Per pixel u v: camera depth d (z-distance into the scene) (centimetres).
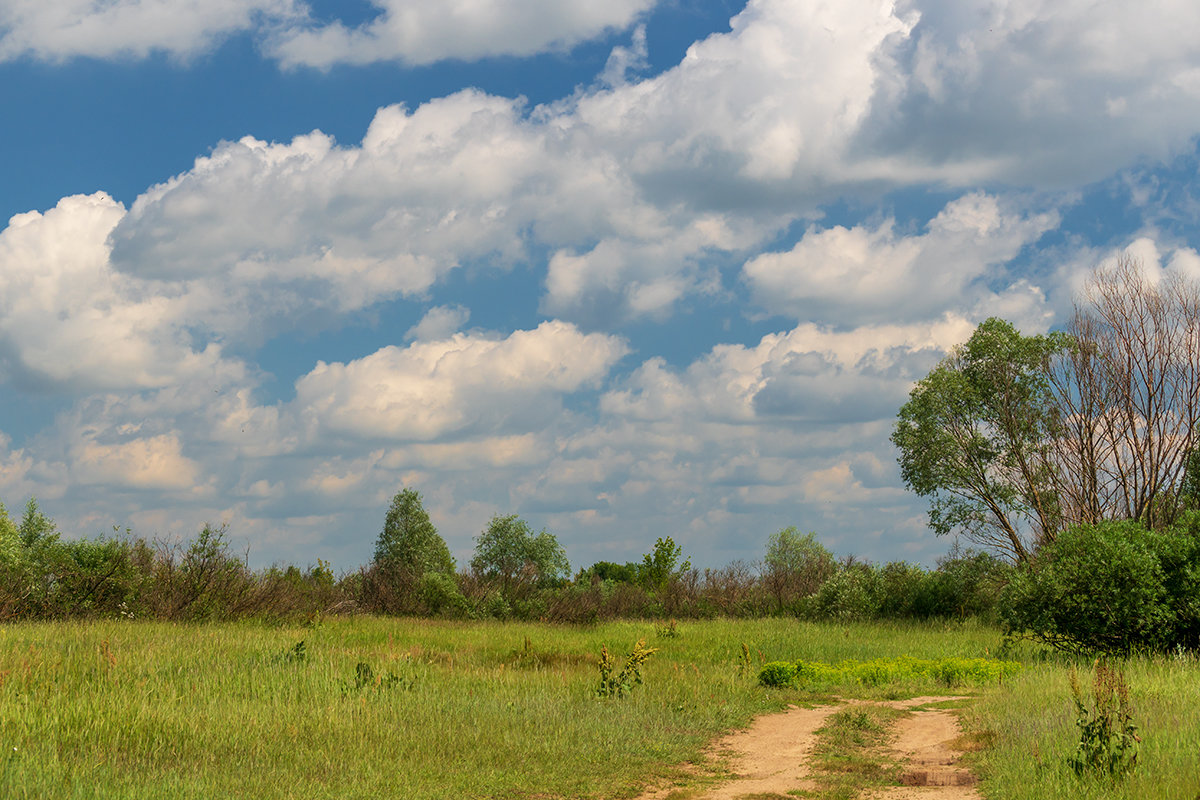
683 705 1488
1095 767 915
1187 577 2008
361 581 3694
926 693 1744
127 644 1775
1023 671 1827
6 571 2403
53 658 1455
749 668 2027
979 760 1088
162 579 2630
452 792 937
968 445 3500
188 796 828
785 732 1374
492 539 4947
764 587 4191
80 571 2503
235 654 1719
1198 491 3000
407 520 4834
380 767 990
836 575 3681
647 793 986
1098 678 1026
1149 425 3097
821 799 952
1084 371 3266
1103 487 3231
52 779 831
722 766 1141
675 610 4125
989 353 3478
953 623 3428
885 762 1141
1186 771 878
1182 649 1944
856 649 2484
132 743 1024
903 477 3669
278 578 2903
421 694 1388
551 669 1905
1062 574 2116
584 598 3681
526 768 1047
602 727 1272
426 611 3584
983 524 3519
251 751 1009
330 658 1681
